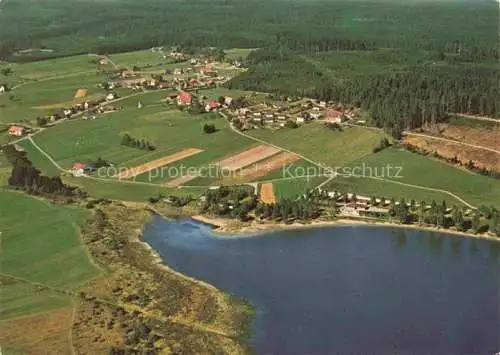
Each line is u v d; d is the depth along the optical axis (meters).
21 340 178.00
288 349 178.38
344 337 183.75
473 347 179.12
